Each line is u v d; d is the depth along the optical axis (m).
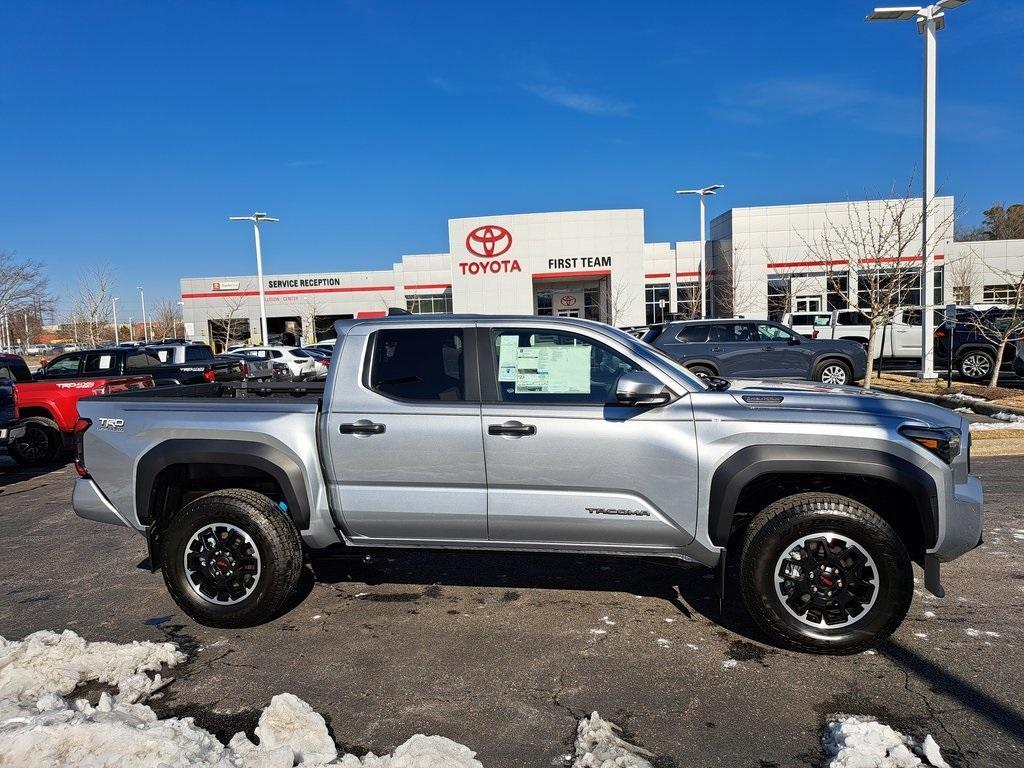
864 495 4.06
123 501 4.48
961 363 16.83
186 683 3.65
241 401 4.43
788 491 4.12
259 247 34.94
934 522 3.71
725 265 38.78
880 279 18.41
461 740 3.08
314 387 5.67
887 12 15.16
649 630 4.18
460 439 4.07
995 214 60.22
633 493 3.97
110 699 3.36
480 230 35.84
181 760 2.81
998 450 8.80
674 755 2.95
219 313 48.44
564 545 4.13
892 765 2.77
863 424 3.76
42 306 30.06
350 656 3.92
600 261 35.84
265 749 2.95
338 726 3.21
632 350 4.14
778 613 3.78
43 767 2.79
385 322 4.35
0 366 12.32
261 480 4.73
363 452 4.17
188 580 4.34
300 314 48.28
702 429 3.88
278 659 3.90
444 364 4.23
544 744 3.04
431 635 4.17
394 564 5.44
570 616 4.40
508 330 4.22
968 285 33.97
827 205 36.25
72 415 10.94
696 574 5.09
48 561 5.82
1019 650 3.79
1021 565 5.05
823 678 3.56
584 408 4.02
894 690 3.42
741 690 3.46
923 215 15.68
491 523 4.12
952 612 4.30
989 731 3.06
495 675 3.67
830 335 21.45
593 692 3.47
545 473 4.02
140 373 12.78
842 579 3.71
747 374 14.77
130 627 4.39
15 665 3.78
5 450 13.12
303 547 4.59
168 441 4.40
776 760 2.91
